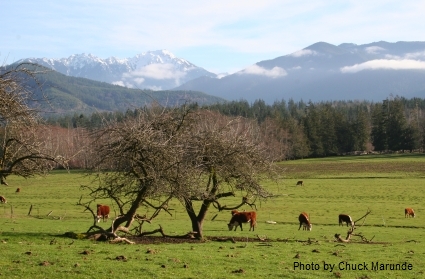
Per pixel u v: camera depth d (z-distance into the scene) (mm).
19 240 23312
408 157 149125
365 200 60688
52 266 16484
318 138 170750
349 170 115375
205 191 26281
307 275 17016
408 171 108000
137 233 30516
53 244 22344
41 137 21312
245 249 23359
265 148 28734
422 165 120062
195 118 26859
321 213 48750
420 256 22672
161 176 24328
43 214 45344
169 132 26094
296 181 91000
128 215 25656
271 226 38938
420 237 32344
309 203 58000
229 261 19109
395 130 172250
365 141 178750
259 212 49781
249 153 26734
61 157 19844
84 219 41656
